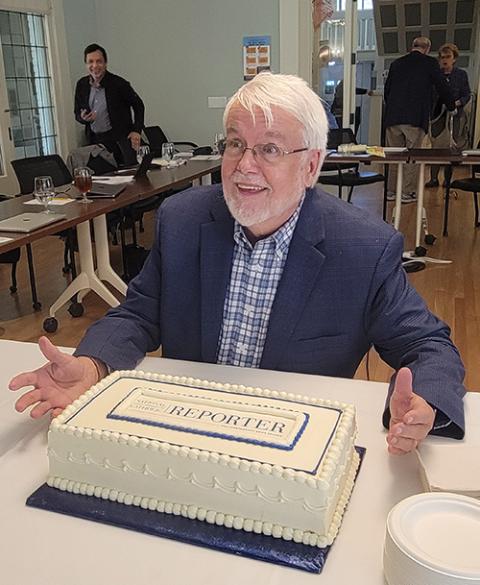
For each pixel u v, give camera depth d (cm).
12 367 132
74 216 278
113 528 82
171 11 641
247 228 124
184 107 668
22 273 450
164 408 92
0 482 92
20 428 107
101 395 97
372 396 115
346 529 81
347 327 126
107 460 85
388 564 69
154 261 138
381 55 960
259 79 118
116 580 73
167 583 73
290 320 125
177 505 83
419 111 571
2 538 81
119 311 138
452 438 100
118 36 664
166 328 137
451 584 63
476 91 867
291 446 82
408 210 613
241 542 78
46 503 86
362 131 955
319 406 93
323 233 125
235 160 115
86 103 559
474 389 260
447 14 869
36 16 593
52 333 335
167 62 658
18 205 308
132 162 502
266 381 121
